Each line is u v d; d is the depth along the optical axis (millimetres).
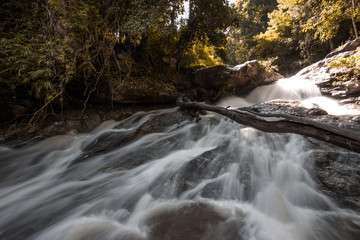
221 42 8977
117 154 3842
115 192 2574
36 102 5355
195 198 2404
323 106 7082
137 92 6723
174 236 1769
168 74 8469
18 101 5062
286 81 9445
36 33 4000
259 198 2414
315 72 9305
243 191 2551
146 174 2977
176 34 8273
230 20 7859
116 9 5016
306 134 2377
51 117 5398
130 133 4844
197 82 9109
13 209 2305
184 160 3248
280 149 3490
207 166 3037
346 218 2004
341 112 6043
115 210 2201
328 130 2090
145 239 1738
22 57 3623
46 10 4117
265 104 5520
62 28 4246
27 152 4113
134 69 7188
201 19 7824
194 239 1727
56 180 3064
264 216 2094
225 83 8984
